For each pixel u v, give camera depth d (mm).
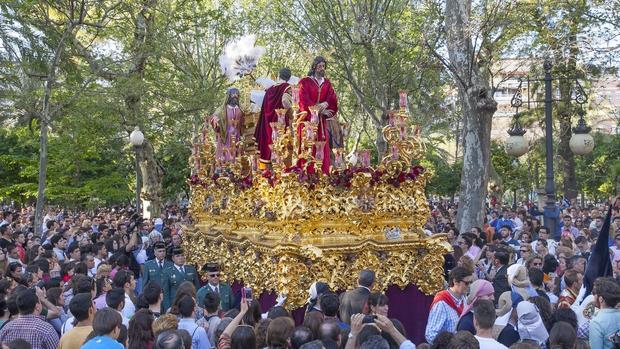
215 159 15922
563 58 17844
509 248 13688
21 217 28562
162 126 28734
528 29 19734
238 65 15773
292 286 11492
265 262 12250
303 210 11727
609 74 22422
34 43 20297
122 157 39406
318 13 24688
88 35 28484
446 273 14430
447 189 48188
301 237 11789
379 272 12242
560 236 17891
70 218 27000
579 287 10367
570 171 37219
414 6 25562
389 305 12383
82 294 7793
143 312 7426
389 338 7090
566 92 29109
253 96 14945
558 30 18156
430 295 12797
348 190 12336
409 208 12836
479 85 19062
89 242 17359
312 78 12664
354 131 40688
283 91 13453
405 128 12938
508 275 9383
